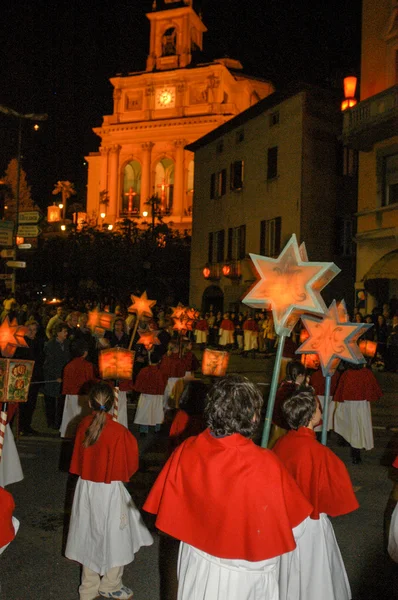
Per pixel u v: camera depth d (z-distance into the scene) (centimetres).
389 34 2177
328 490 358
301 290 432
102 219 6384
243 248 3356
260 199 3203
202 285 3809
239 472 259
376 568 506
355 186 3028
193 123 6228
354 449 832
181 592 267
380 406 1313
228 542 254
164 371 998
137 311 1213
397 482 747
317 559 354
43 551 535
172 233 4597
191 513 263
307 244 2875
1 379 528
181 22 6475
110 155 6612
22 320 1730
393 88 2052
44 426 1095
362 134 2203
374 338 2009
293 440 376
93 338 1134
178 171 6275
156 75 6412
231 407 266
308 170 2883
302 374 680
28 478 753
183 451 275
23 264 2248
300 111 2886
